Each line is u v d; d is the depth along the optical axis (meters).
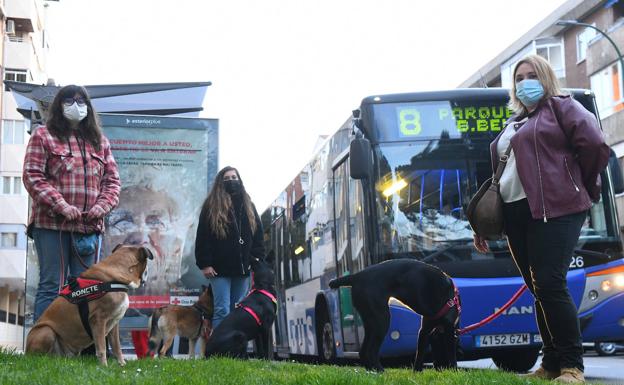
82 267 7.59
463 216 9.71
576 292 9.43
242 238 9.30
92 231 7.60
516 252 6.54
